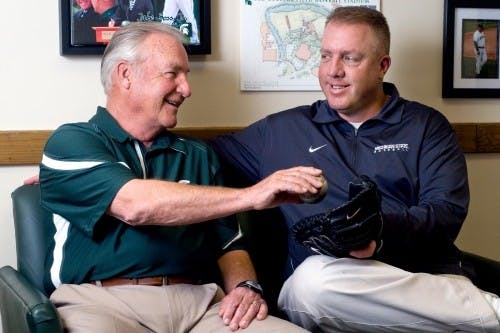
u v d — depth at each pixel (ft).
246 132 7.09
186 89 6.08
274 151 6.91
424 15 8.06
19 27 7.07
